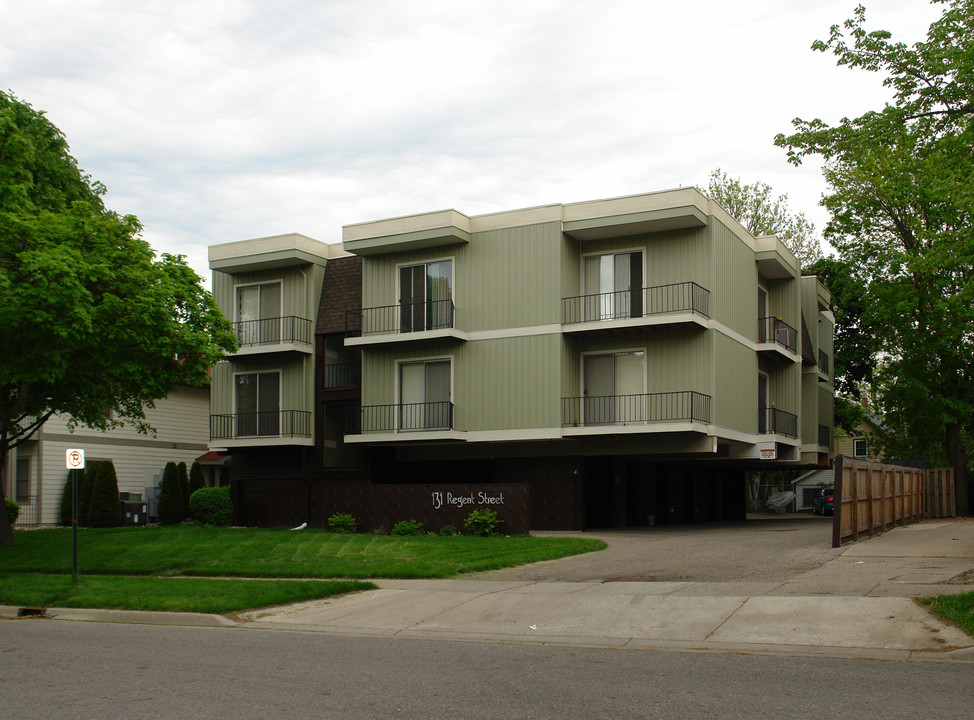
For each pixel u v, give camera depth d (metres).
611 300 26.95
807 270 42.50
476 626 11.66
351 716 6.96
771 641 10.03
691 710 7.01
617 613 11.77
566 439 26.81
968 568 13.66
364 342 28.50
